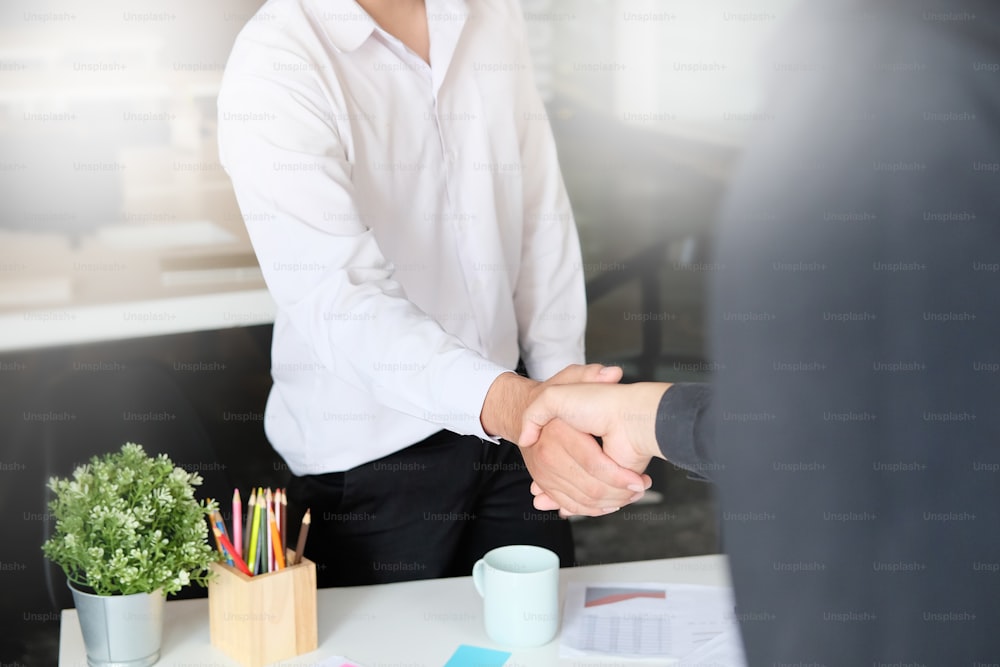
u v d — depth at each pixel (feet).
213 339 9.14
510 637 3.79
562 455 3.68
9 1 10.81
